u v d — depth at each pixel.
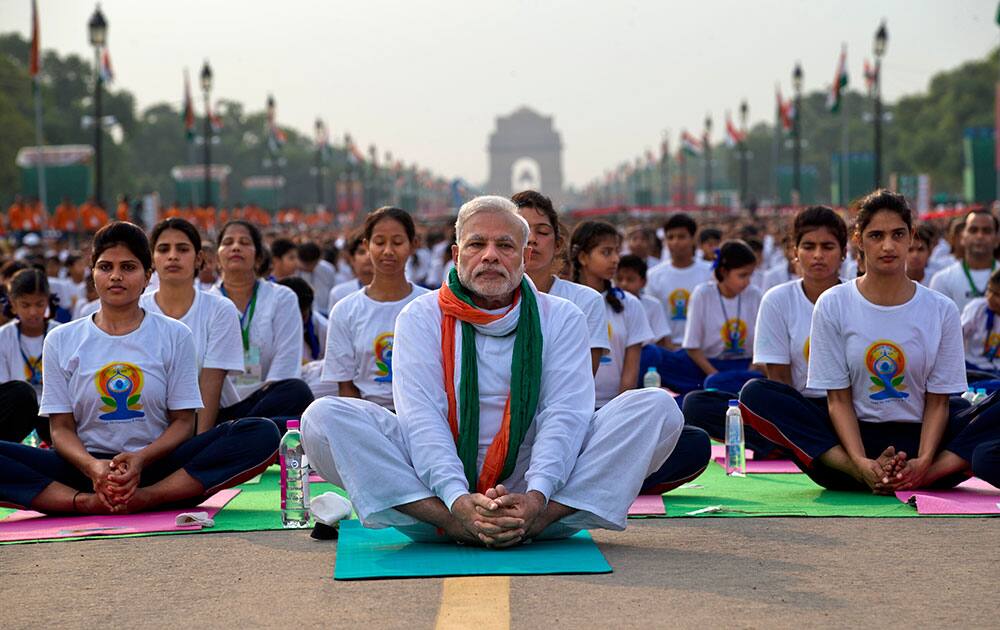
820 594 5.98
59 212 40.50
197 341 9.98
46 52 137.12
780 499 8.80
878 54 40.84
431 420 6.99
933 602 5.83
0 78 111.12
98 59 35.78
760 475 10.11
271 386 10.58
